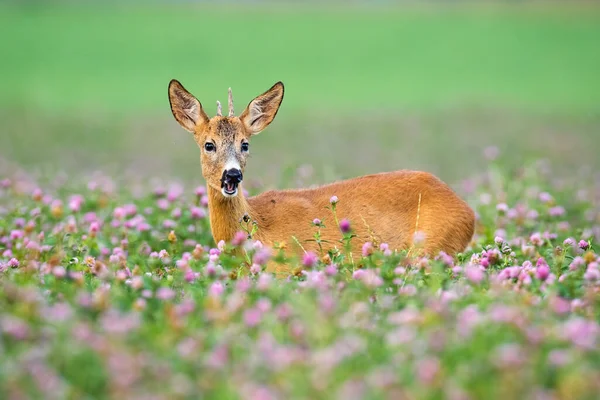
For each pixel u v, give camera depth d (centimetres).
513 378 739
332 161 2970
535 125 4266
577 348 798
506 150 3334
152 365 780
